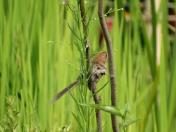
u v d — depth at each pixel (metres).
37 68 4.00
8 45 3.98
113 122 3.20
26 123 3.65
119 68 3.95
